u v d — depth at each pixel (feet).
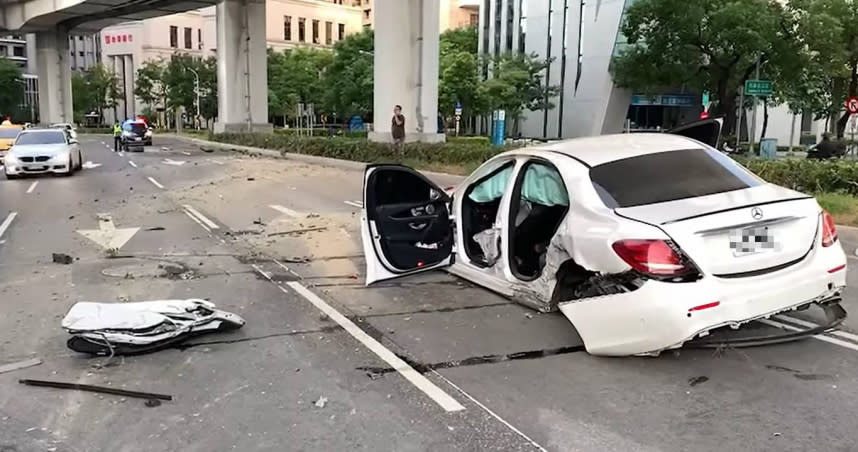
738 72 105.40
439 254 23.99
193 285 24.44
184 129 281.74
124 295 23.03
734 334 17.79
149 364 16.67
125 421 13.61
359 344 18.04
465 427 13.23
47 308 21.45
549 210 20.56
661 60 104.83
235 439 12.81
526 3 164.35
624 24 112.37
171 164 88.69
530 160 20.61
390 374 15.97
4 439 12.87
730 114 109.29
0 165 91.40
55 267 27.43
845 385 15.10
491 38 178.19
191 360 16.93
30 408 14.23
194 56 325.21
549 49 157.69
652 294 14.89
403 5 93.30
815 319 19.49
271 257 29.53
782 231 15.87
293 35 336.29
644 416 13.62
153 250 31.12
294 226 38.06
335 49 204.95
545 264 18.99
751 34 88.43
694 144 19.65
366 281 24.14
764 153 98.63
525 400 14.43
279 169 80.23
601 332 15.98
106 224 38.50
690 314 14.61
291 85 228.84
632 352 15.53
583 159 18.80
